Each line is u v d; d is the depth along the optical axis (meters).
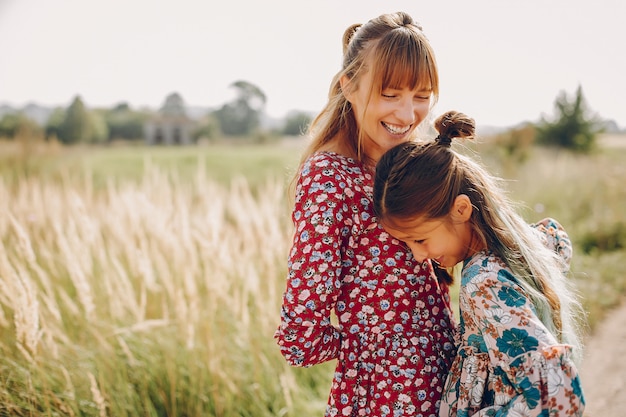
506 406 1.33
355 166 1.64
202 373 3.09
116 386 2.92
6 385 2.71
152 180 4.42
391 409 1.53
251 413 3.12
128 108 71.19
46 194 4.56
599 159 12.74
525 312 1.34
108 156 23.94
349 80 1.65
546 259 1.56
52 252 3.77
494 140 13.87
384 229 1.58
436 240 1.52
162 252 3.63
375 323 1.58
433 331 1.61
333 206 1.51
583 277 5.21
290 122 68.69
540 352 1.29
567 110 18.19
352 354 1.58
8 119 34.25
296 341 1.50
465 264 1.51
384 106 1.59
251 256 3.75
